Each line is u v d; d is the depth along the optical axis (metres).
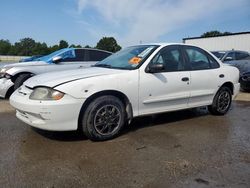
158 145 3.94
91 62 8.40
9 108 6.04
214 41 27.83
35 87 3.90
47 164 3.25
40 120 3.77
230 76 5.80
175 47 5.00
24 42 85.06
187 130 4.70
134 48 5.06
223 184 2.85
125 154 3.59
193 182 2.88
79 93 3.79
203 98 5.35
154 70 4.43
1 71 7.38
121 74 4.20
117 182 2.87
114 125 4.19
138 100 4.37
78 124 3.96
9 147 3.73
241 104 7.22
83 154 3.57
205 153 3.68
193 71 5.09
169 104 4.79
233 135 4.48
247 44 25.05
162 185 2.82
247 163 3.37
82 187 2.77
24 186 2.75
